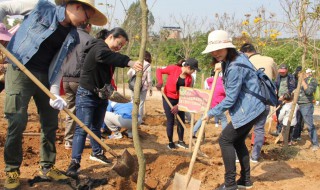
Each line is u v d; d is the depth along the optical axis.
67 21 3.77
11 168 4.00
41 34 3.71
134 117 3.51
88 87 4.65
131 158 4.17
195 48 20.61
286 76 8.50
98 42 4.55
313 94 7.31
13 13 3.74
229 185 4.46
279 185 4.92
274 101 4.57
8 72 3.82
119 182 4.58
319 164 5.96
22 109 3.84
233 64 4.23
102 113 5.05
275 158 6.36
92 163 5.18
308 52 6.71
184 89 5.89
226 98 4.27
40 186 4.29
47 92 3.68
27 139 6.16
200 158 5.87
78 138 4.64
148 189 4.56
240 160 4.73
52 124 4.30
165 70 6.41
